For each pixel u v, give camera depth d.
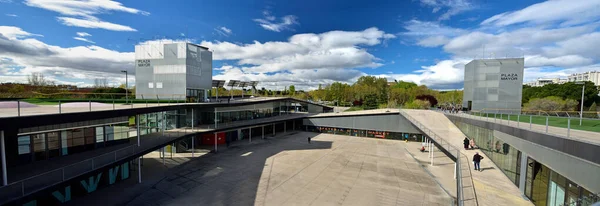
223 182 19.88
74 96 33.47
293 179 20.72
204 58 35.84
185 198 16.83
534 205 12.38
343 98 83.50
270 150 31.39
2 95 27.52
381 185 19.52
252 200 16.67
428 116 38.78
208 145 33.59
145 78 32.75
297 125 49.72
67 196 15.87
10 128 10.59
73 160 15.96
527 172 13.66
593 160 8.78
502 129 17.44
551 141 11.47
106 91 38.69
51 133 16.47
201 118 33.59
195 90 33.66
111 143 20.36
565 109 33.91
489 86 30.12
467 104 32.91
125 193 17.42
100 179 18.22
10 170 13.89
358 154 29.73
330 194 17.78
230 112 36.56
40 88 34.34
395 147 34.19
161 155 27.55
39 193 11.51
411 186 19.36
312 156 28.53
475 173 16.67
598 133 12.65
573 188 10.04
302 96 96.19
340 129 44.97
